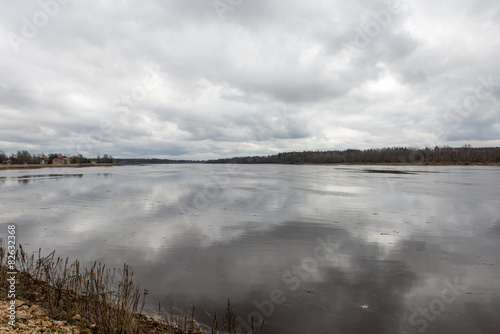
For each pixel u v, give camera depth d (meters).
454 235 14.42
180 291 8.15
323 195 29.56
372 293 8.26
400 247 12.46
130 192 31.95
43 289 7.15
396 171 79.81
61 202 24.47
